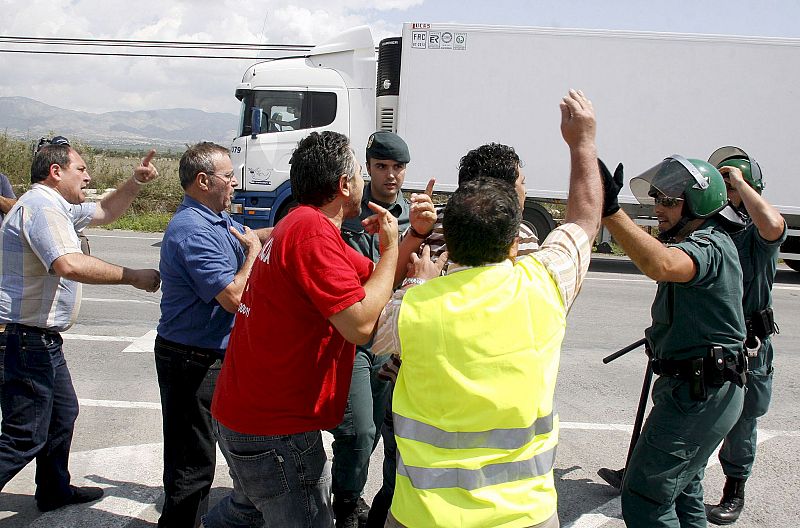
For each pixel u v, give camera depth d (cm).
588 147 216
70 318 336
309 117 1219
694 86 1218
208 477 306
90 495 367
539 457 193
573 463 438
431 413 190
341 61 1227
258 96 1220
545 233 1265
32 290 320
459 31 1215
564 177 1242
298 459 238
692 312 275
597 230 213
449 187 1247
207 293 289
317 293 219
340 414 250
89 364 605
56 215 315
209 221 304
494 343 188
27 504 362
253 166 1213
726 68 1210
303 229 225
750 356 352
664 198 291
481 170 279
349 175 239
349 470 321
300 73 1216
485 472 187
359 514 344
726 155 372
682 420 276
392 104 1262
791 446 473
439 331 188
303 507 242
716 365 271
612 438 479
